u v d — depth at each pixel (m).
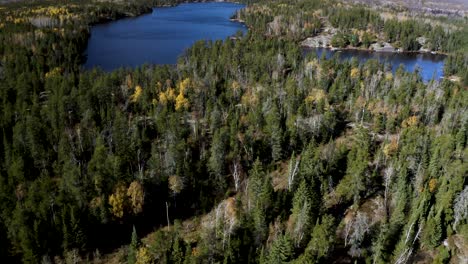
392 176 90.25
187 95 142.62
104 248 79.06
